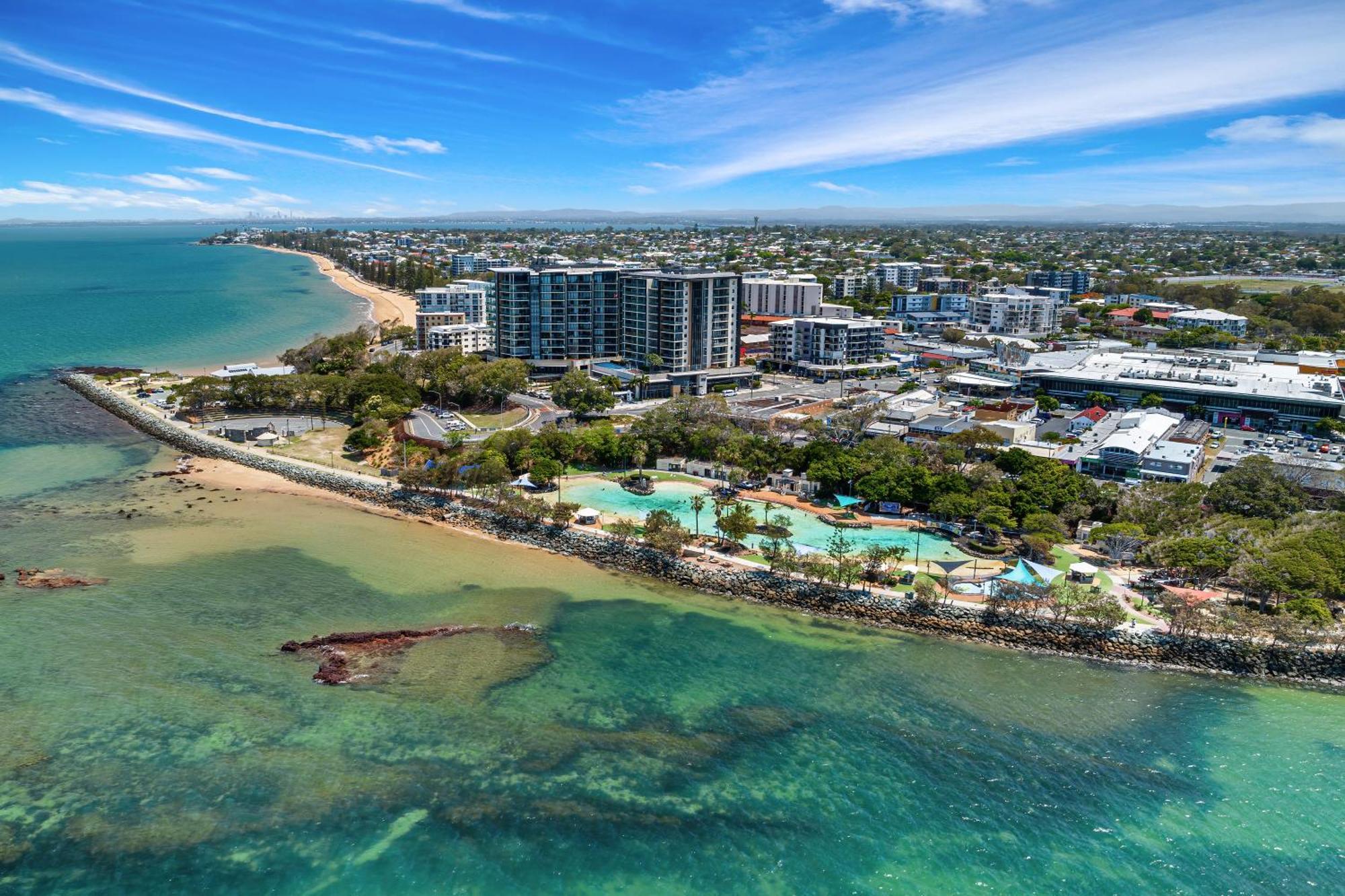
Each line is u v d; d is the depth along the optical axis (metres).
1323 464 199.88
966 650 127.00
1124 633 126.75
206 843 84.00
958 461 194.88
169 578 144.38
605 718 107.06
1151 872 83.69
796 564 143.12
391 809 89.44
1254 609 132.00
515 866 82.38
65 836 84.12
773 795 93.56
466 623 131.38
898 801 92.94
